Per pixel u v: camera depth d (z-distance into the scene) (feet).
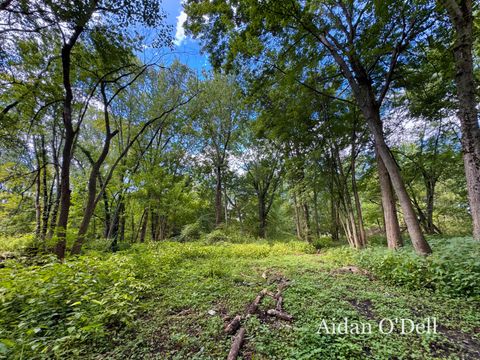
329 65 30.22
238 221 62.90
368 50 21.80
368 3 19.83
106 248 32.01
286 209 65.05
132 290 13.25
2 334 8.02
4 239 31.58
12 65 22.16
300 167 40.29
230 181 62.95
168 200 50.08
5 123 24.71
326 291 13.99
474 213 15.58
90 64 25.35
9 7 17.75
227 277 18.38
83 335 8.74
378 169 26.12
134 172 42.11
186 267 22.38
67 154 21.76
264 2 19.30
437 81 29.76
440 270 13.58
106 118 26.16
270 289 15.31
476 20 19.74
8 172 34.50
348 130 35.04
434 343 8.49
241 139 59.06
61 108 29.63
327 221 56.24
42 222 37.37
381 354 7.80
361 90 24.62
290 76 23.71
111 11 20.31
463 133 16.10
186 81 47.80
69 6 18.13
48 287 11.03
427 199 39.93
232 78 52.54
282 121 34.88
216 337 9.43
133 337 9.41
